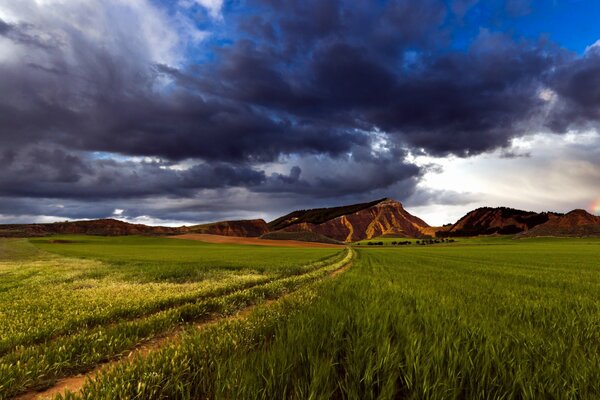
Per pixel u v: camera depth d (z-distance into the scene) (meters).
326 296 11.28
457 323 6.69
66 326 8.59
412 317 7.26
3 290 17.56
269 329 6.99
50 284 19.64
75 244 124.38
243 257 52.75
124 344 6.98
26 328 8.30
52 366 5.60
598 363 4.52
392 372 4.08
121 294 14.66
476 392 3.93
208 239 164.75
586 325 7.34
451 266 36.25
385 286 14.87
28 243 127.69
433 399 3.67
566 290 15.13
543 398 3.65
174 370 4.35
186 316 10.41
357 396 3.72
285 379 4.17
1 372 5.04
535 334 6.28
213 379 4.29
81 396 4.07
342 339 5.50
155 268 30.02
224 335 6.14
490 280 19.80
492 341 5.23
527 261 46.69
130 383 4.07
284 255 61.25
